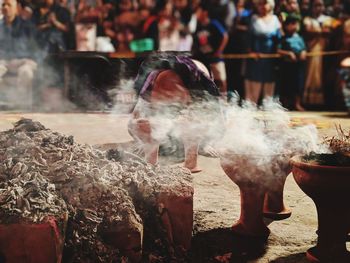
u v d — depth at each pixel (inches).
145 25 416.5
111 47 421.1
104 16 420.8
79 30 416.5
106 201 117.7
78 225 114.0
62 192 117.7
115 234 115.6
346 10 438.3
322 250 122.6
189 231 126.6
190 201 125.6
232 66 425.7
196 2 412.2
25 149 129.3
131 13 417.4
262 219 140.6
